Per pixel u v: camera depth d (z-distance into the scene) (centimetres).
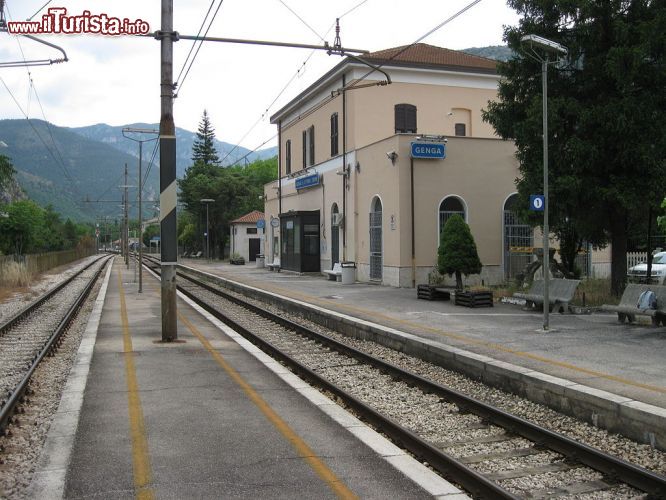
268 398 746
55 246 7362
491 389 862
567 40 1535
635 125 1436
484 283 2327
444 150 2284
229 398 745
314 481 482
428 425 701
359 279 2675
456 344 1062
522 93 1659
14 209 4738
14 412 709
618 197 1447
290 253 3519
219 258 6988
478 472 553
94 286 3050
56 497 449
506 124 1680
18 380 908
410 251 2280
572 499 494
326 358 1116
